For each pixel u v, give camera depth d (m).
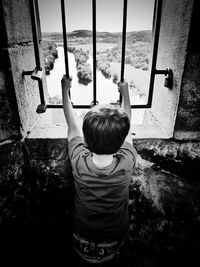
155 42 1.09
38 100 1.48
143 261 1.36
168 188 1.36
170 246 1.38
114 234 0.92
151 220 1.40
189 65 1.06
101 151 0.80
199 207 1.36
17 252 1.33
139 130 1.36
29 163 1.32
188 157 1.29
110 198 0.86
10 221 1.28
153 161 1.32
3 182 1.19
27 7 1.25
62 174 1.35
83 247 0.95
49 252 1.38
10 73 1.04
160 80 1.40
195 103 1.15
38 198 1.40
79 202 0.95
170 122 1.25
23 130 1.22
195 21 0.97
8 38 0.99
